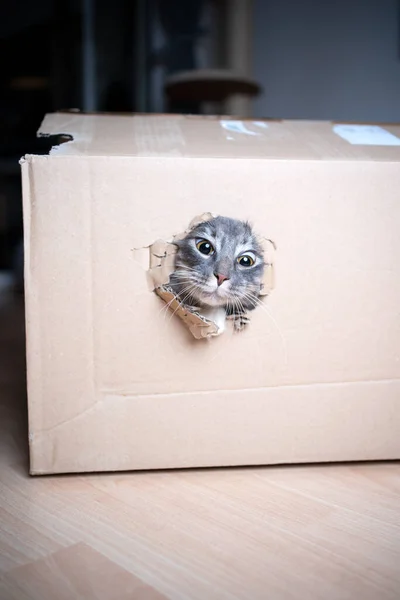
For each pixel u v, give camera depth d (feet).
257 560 1.67
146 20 5.48
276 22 5.18
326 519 1.89
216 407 2.20
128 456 2.18
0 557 1.67
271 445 2.24
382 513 1.93
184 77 5.35
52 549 1.71
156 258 2.09
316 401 2.24
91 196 2.03
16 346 3.86
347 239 2.17
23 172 2.01
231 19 5.29
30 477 2.15
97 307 2.09
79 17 5.51
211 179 2.07
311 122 2.83
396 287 2.21
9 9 5.56
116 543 1.74
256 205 2.10
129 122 2.67
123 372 2.14
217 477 2.18
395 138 2.54
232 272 2.07
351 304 2.20
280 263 2.15
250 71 5.32
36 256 2.04
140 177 2.04
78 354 2.11
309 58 5.16
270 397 2.22
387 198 2.16
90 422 2.15
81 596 1.52
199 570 1.62
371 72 5.06
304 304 2.18
